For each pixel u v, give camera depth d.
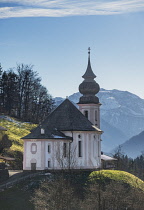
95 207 109.75
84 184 128.88
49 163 137.25
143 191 132.00
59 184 110.19
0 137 158.75
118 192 115.50
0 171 128.75
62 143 139.12
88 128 145.62
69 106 148.00
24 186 123.81
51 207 105.50
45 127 141.75
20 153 163.88
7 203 115.50
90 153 145.12
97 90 175.12
